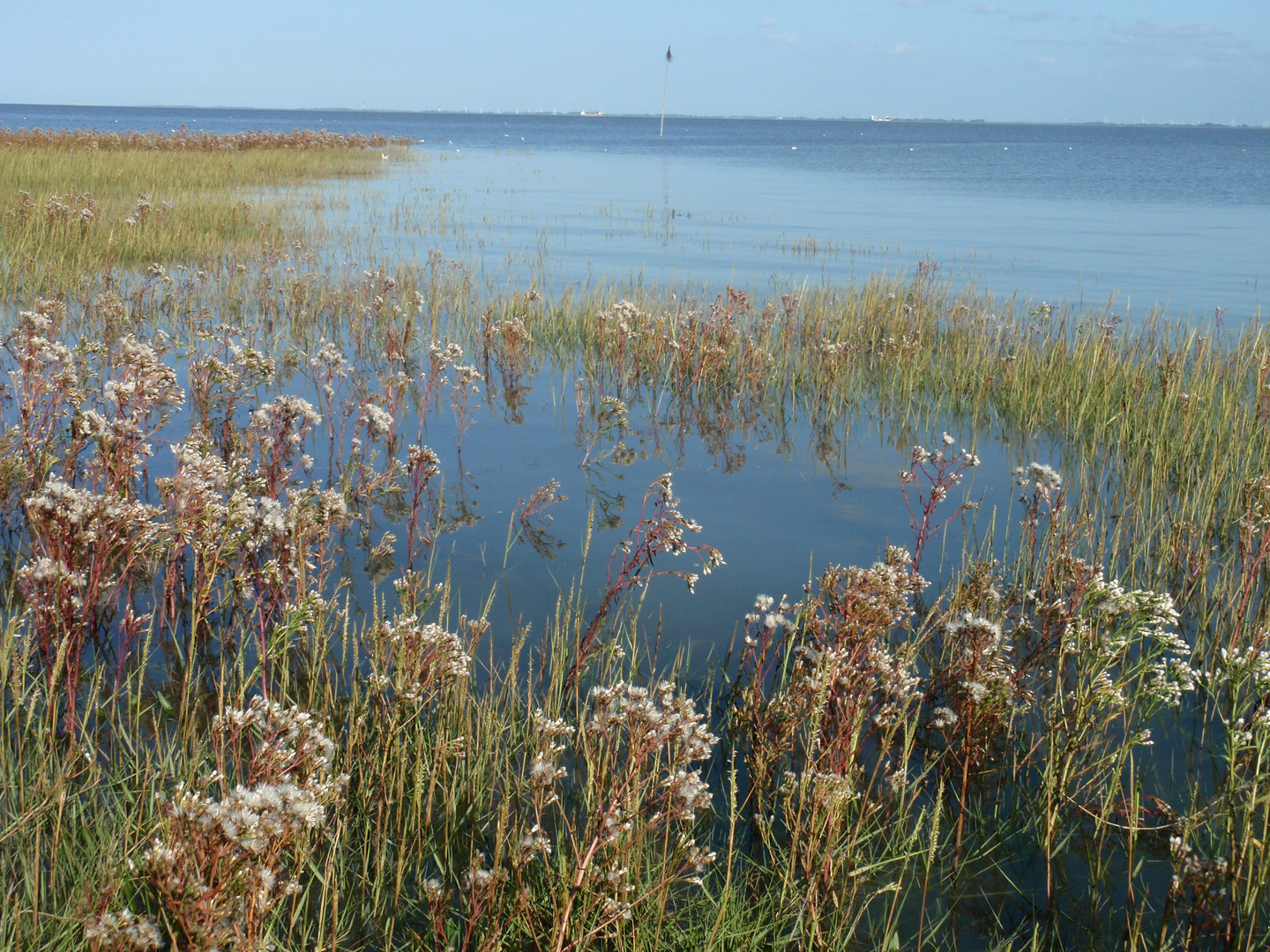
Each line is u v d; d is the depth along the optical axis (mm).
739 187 46156
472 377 8773
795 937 3303
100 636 4902
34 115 197875
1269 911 3461
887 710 4211
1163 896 3652
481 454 8344
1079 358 10820
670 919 3303
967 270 20547
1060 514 6723
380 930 3256
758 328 12531
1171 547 6301
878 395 10781
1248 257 23766
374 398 9102
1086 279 19719
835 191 44844
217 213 19703
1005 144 137875
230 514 4449
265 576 4723
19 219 16141
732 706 4496
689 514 7145
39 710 4121
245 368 7918
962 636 4332
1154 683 4195
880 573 4125
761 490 7766
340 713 4344
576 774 4105
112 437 5578
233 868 2309
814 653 4328
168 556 5344
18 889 3092
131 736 4105
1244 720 4070
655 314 12641
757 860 3719
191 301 12781
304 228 20516
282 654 4559
